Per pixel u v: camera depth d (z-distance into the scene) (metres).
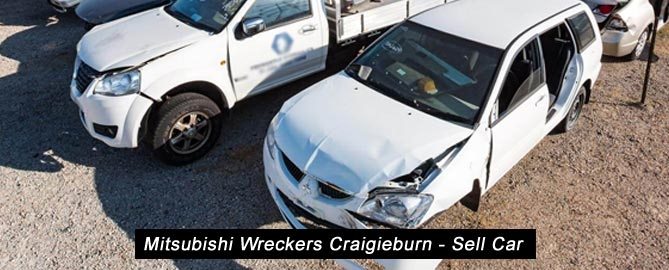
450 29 4.34
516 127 4.03
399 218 3.21
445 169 3.39
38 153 5.12
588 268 3.74
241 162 4.98
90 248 3.96
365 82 4.28
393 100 3.99
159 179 4.73
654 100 6.01
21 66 7.19
